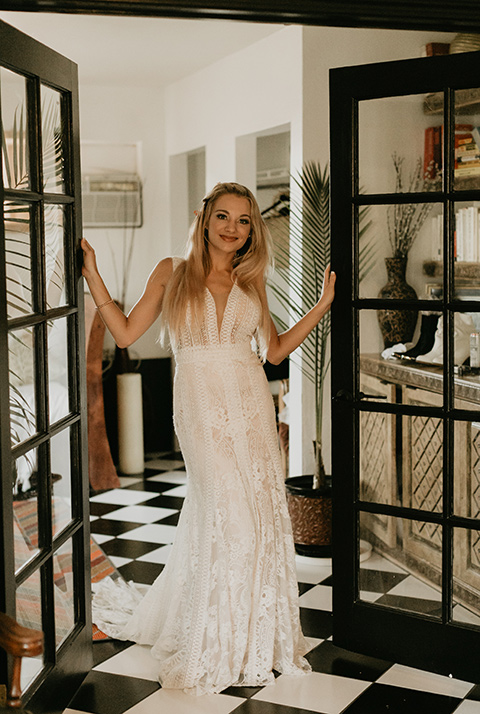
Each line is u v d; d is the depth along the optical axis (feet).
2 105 8.24
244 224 10.61
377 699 9.97
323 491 15.01
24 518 8.70
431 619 10.69
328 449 16.69
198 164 23.48
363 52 16.31
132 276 23.72
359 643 11.21
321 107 16.29
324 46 16.17
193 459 10.43
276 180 20.53
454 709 9.71
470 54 9.96
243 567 10.28
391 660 10.98
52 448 9.52
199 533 10.37
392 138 10.61
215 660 10.22
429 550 10.73
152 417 24.06
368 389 11.02
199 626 10.20
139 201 23.58
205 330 10.48
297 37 16.19
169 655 10.97
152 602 11.50
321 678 10.53
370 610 11.10
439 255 10.43
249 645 10.39
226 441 10.38
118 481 20.53
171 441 24.41
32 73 8.83
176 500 19.29
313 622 12.23
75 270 10.14
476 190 10.17
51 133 9.51
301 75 16.11
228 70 19.58
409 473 10.80
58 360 9.74
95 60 19.90
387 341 10.85
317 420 15.10
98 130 23.06
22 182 8.74
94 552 15.47
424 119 10.42
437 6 10.36
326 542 15.01
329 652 11.29
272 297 21.16
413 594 10.87
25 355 8.79
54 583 9.53
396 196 10.59
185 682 10.17
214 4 9.85
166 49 18.83
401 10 10.34
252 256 10.82
